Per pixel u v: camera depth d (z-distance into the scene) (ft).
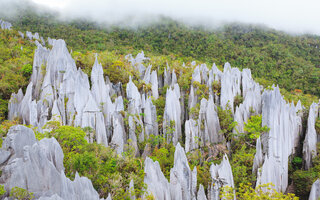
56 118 111.34
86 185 59.77
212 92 176.45
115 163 88.84
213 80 181.78
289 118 140.05
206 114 145.28
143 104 149.18
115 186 75.61
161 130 148.05
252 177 107.76
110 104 126.72
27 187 58.70
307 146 136.56
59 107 119.96
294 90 255.70
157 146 135.03
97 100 129.70
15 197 53.42
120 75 165.17
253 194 81.25
